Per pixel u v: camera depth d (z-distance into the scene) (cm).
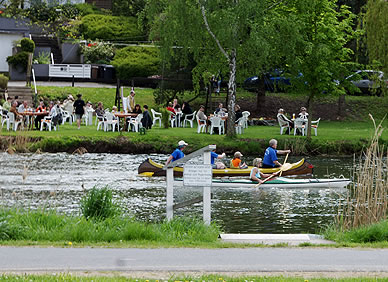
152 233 1286
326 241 1324
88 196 1491
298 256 1123
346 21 3603
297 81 3538
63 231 1281
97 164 2839
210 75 3631
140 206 1941
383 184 1516
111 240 1256
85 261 1050
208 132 3722
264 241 1307
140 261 1057
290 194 2256
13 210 1459
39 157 2953
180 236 1302
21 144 2911
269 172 2527
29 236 1261
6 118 3412
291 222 1778
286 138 3462
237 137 3475
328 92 3544
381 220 1452
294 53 3362
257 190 2339
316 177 2612
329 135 3662
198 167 1406
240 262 1066
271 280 934
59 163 2812
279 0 3603
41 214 1402
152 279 938
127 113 3666
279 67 3762
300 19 3419
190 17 3309
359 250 1187
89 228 1291
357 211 1483
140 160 3028
